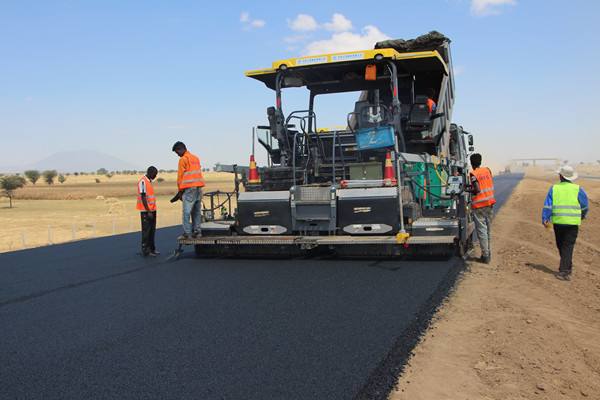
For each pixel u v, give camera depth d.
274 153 9.20
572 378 3.84
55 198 58.09
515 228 13.12
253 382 3.58
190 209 8.77
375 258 8.39
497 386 3.65
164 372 3.79
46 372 3.85
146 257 9.58
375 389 3.48
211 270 7.77
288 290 6.25
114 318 5.27
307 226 8.00
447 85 10.41
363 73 8.80
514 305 5.66
